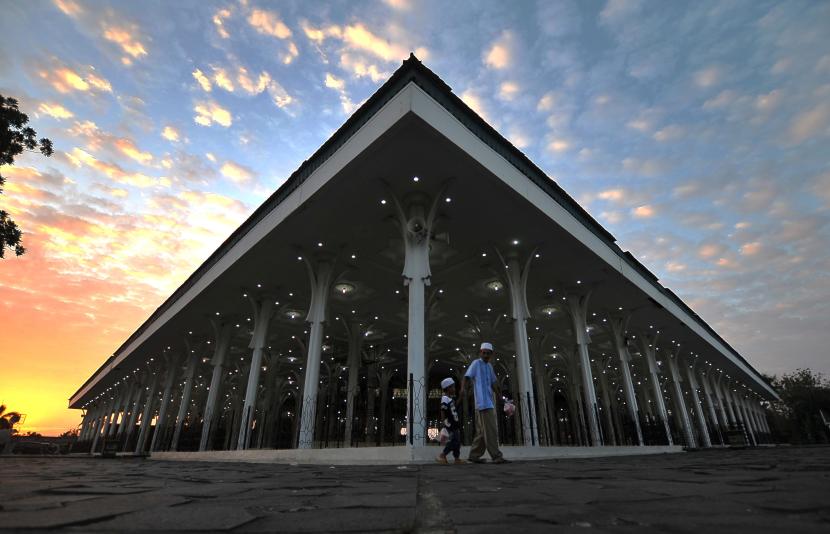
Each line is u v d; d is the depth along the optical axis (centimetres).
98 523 212
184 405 3806
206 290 2845
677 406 4125
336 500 307
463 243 2306
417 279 1738
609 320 3300
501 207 1959
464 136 1638
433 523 205
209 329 3644
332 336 4084
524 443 1920
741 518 196
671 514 213
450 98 1708
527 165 2078
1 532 191
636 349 4534
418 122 1446
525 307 2214
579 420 2522
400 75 1648
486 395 945
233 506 277
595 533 170
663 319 3428
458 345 4525
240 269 2559
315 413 2056
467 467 820
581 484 398
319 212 2003
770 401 7888
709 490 318
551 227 2119
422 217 1864
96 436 6638
